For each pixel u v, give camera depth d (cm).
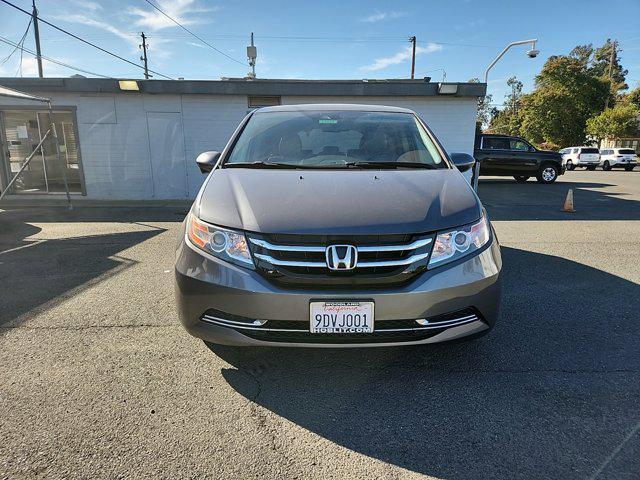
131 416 231
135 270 493
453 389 258
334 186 270
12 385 259
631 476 191
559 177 2191
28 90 1137
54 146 1209
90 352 300
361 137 356
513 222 814
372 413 236
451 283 234
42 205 1084
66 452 204
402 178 286
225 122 1184
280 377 271
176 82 1133
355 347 234
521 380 267
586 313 368
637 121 4422
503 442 213
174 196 1219
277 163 323
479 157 1727
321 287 228
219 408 240
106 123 1180
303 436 218
